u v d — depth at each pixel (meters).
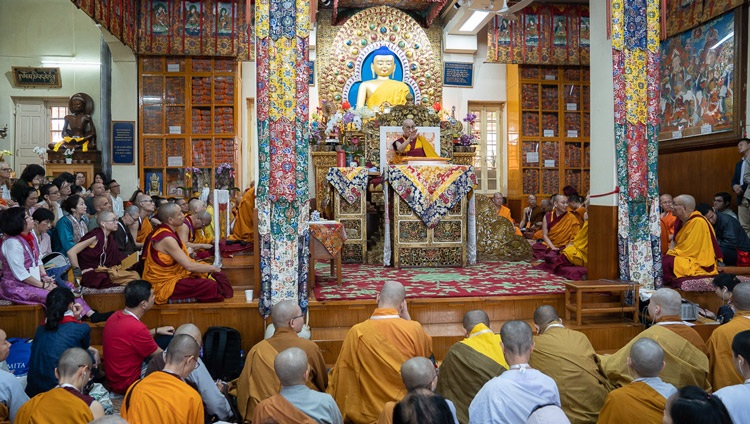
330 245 6.12
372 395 3.45
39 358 3.88
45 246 5.84
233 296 5.68
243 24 11.36
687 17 9.90
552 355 3.54
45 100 12.80
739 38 8.82
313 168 11.28
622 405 2.76
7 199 7.14
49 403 2.67
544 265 7.53
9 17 12.68
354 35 12.39
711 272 6.26
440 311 5.60
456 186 7.50
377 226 8.96
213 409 3.61
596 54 6.14
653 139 5.91
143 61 11.37
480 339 3.51
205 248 6.95
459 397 3.37
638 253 5.85
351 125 11.01
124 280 5.54
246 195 7.25
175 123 11.48
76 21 12.78
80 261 5.80
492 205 8.88
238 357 4.68
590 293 5.88
